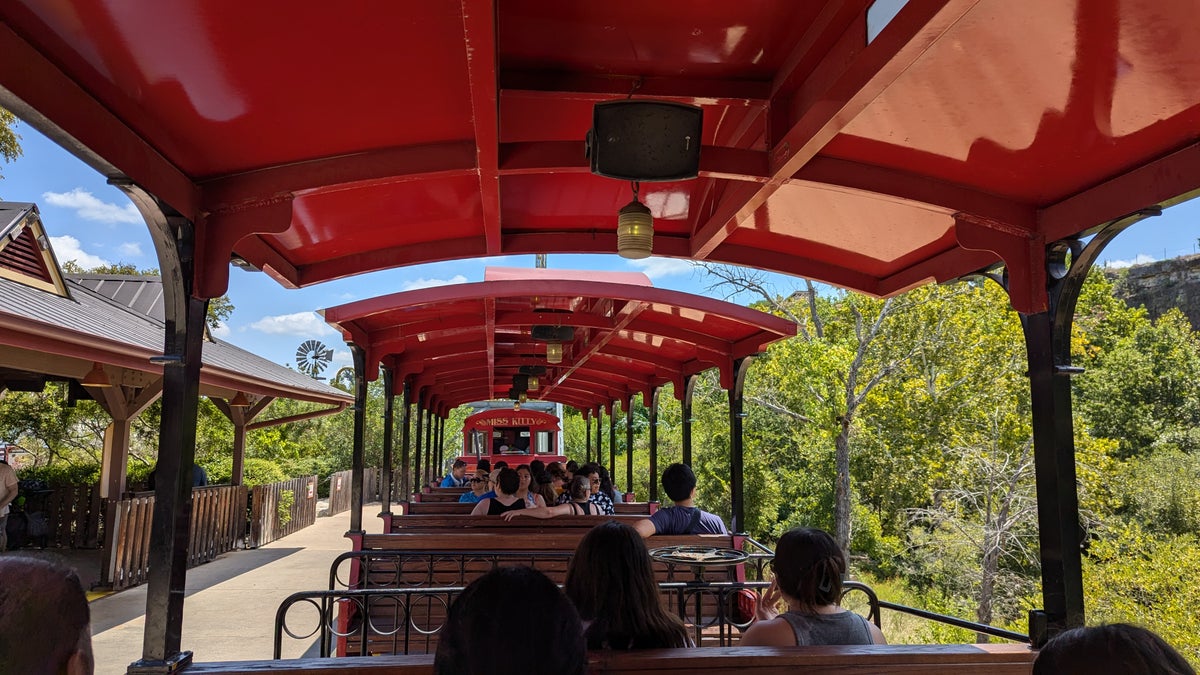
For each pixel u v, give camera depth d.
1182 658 1.18
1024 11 2.16
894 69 2.25
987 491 17.47
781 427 26.56
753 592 6.02
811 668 2.66
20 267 10.19
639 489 32.66
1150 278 53.19
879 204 3.91
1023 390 17.05
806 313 25.27
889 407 18.58
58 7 2.00
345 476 25.09
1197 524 19.97
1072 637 1.23
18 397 16.59
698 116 3.06
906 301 18.97
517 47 3.06
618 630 2.62
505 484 7.23
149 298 16.48
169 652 2.84
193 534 12.73
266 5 2.10
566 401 20.02
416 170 3.19
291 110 2.74
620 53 3.09
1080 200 3.32
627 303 6.72
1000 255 3.53
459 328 7.57
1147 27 2.18
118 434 11.27
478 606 1.16
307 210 4.00
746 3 2.71
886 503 21.23
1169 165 2.92
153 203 2.89
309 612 9.32
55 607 1.02
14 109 2.15
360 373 7.11
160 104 2.58
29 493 13.11
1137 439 30.17
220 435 20.98
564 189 4.30
